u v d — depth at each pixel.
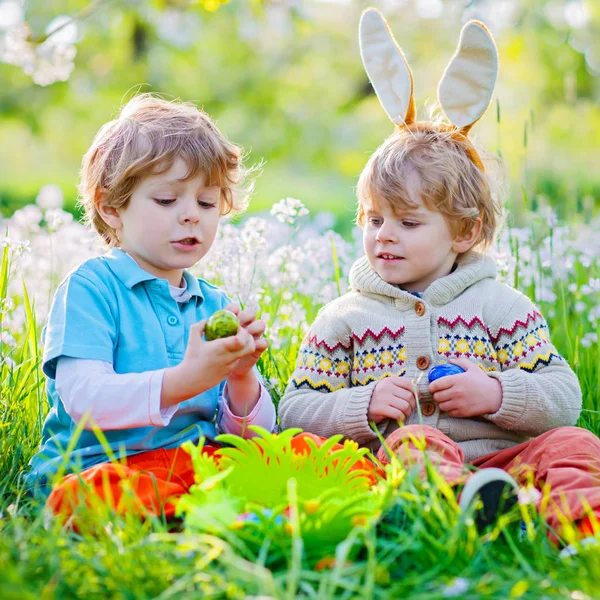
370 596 1.48
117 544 1.65
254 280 3.43
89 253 3.71
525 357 2.51
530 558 1.80
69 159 16.23
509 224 3.33
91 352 2.22
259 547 1.74
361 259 2.71
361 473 2.06
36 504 1.99
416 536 1.74
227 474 1.87
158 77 13.23
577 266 3.82
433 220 2.53
